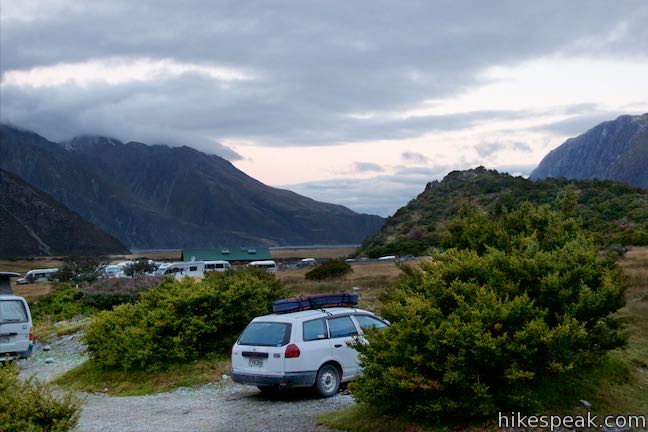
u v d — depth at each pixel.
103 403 13.16
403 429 8.56
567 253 9.67
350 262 78.81
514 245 10.66
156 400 13.07
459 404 8.23
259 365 12.00
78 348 21.09
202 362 15.30
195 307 15.98
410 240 93.50
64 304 30.09
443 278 9.49
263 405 11.66
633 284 25.30
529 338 8.26
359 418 9.24
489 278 9.31
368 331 9.41
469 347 8.19
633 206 73.94
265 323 12.43
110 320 16.83
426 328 8.34
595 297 8.96
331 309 12.98
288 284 42.22
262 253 105.81
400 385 8.20
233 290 16.55
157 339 15.48
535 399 8.41
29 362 19.59
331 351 12.20
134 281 30.61
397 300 9.66
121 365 15.62
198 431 9.83
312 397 12.12
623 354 12.12
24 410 7.38
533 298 9.26
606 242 12.02
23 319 17.23
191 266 66.19
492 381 8.54
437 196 118.81
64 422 7.61
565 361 8.51
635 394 9.54
